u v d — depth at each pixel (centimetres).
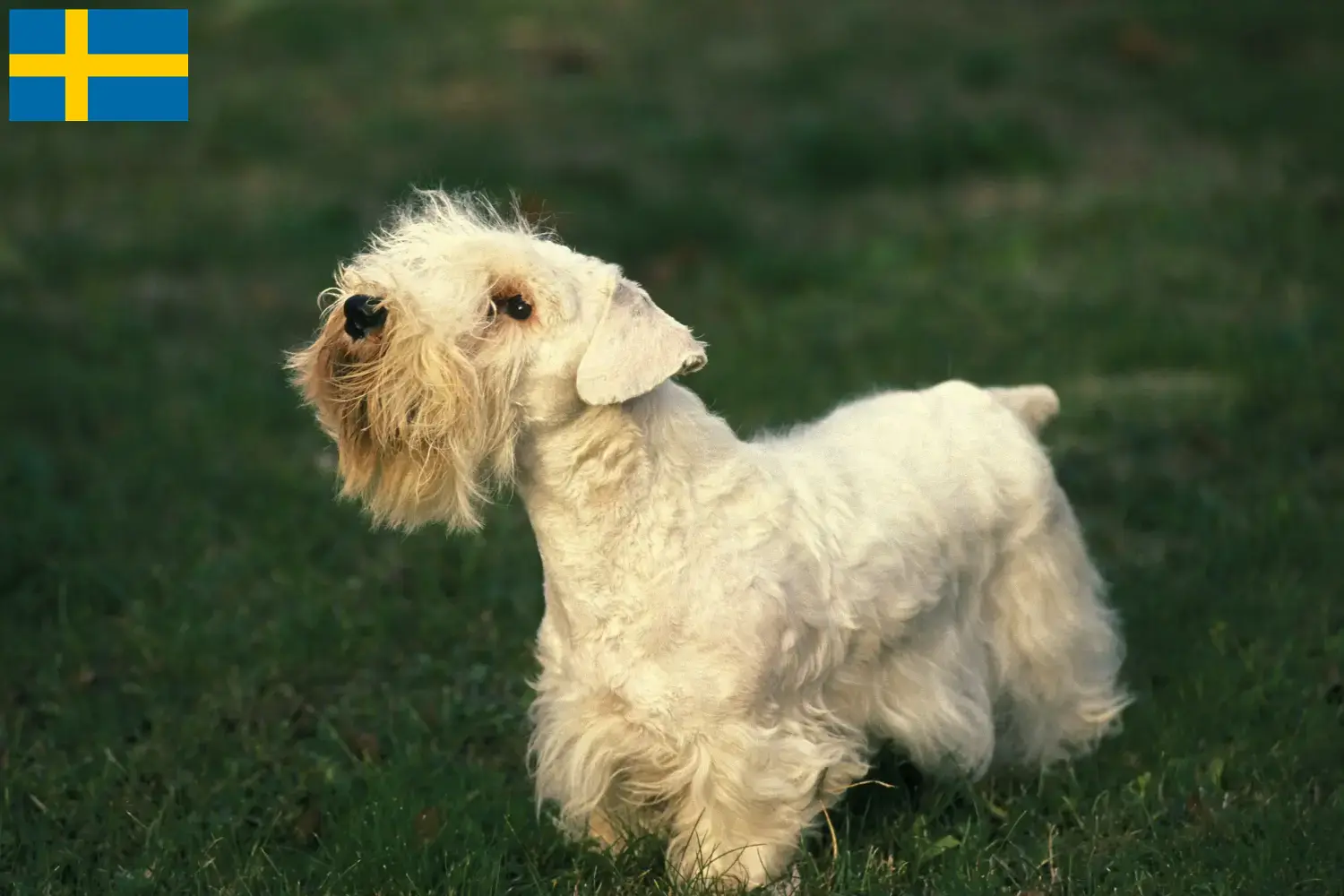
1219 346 896
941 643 454
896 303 1073
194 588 619
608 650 406
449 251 398
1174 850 435
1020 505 477
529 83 1717
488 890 413
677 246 1232
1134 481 723
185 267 1216
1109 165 1434
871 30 1923
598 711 414
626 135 1523
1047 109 1608
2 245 1228
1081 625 493
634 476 399
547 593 428
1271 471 717
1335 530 642
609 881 430
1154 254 1129
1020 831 459
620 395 384
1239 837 437
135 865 438
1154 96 1650
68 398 884
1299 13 1930
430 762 492
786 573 409
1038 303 1029
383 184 1388
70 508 710
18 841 451
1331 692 527
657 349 390
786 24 1964
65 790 479
